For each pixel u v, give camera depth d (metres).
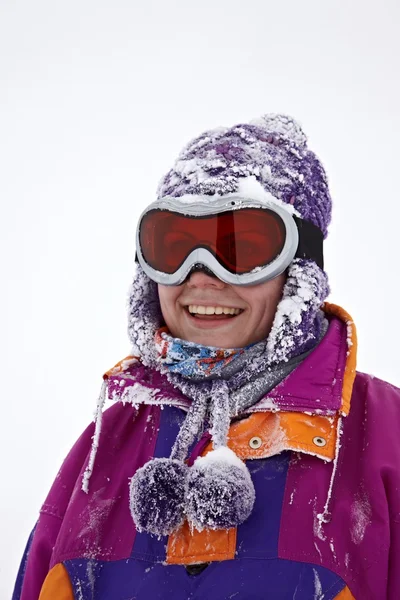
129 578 1.10
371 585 1.00
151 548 1.11
